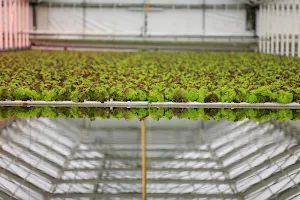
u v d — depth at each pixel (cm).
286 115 510
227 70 751
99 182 340
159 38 1360
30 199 317
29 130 470
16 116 512
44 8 1367
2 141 432
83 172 357
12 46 1188
